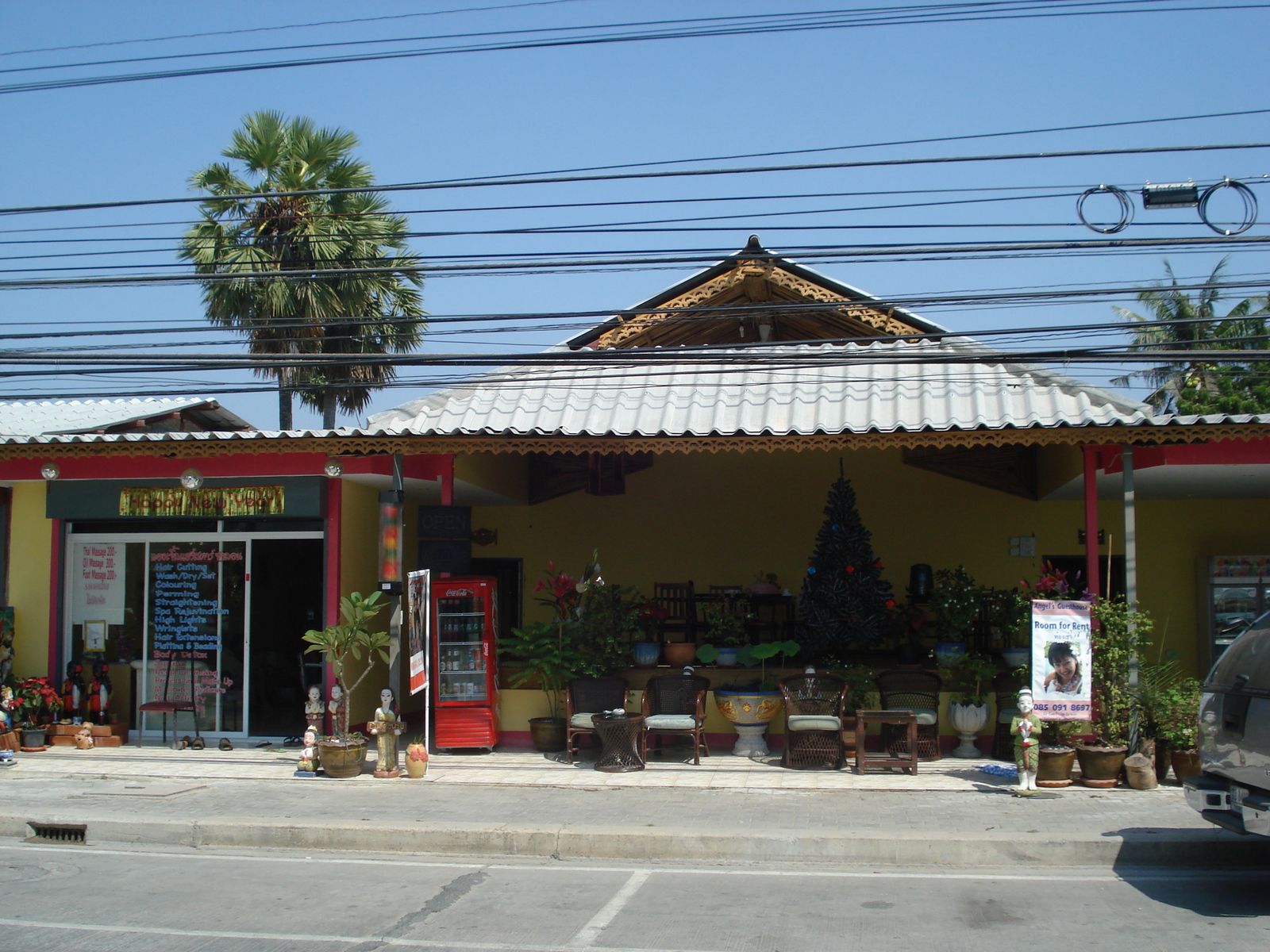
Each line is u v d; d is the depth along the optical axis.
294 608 13.58
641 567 16.42
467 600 12.97
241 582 13.70
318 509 13.11
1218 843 8.41
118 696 13.91
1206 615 14.83
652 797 10.41
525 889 7.75
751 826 9.06
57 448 12.70
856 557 13.00
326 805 10.12
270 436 12.25
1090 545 11.55
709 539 16.34
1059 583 11.75
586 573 13.30
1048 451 14.79
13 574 14.38
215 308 20.80
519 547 16.70
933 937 6.49
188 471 13.12
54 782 11.33
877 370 13.86
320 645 12.16
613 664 12.98
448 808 9.93
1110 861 8.45
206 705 13.69
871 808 9.76
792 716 11.91
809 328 16.12
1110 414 11.30
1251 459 11.23
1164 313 30.25
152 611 13.89
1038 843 8.49
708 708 13.03
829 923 6.82
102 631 13.96
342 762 11.47
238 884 7.90
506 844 8.96
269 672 13.62
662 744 12.91
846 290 14.49
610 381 14.28
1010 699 12.23
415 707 16.08
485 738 12.78
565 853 8.87
